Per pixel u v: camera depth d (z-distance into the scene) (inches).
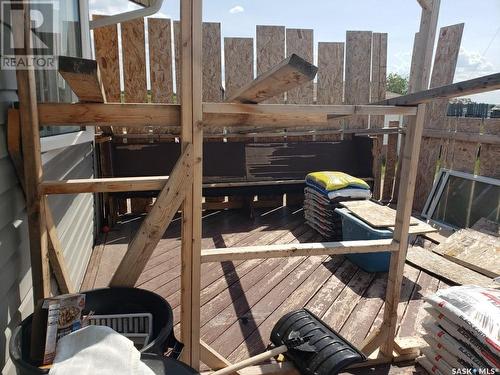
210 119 63.6
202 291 112.6
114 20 129.3
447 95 62.9
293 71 48.7
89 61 43.8
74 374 41.8
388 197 216.8
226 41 181.0
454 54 174.2
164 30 171.6
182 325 68.9
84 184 58.2
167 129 183.0
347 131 206.2
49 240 59.3
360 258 128.8
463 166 174.9
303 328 67.8
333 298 110.3
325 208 158.9
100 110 58.0
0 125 52.0
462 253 136.3
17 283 59.0
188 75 59.4
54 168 84.0
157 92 176.2
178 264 132.0
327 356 60.4
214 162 185.8
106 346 46.0
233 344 87.8
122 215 187.0
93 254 139.8
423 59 176.2
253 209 198.8
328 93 199.6
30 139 53.7
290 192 194.5
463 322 68.8
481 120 165.3
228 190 185.6
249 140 197.8
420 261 134.1
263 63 186.7
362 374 78.5
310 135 205.0
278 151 193.8
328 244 74.9
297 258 137.9
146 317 60.3
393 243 77.5
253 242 156.4
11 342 47.1
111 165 171.0
